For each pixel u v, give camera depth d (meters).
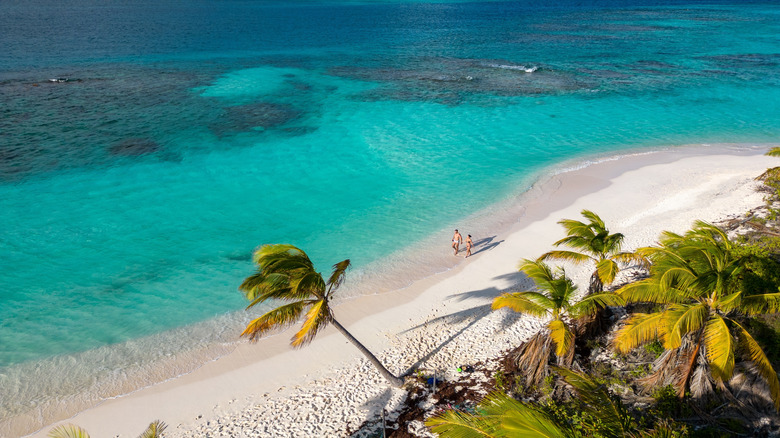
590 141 44.69
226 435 16.20
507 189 35.00
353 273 25.42
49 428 16.81
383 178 37.19
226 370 19.27
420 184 36.19
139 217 31.31
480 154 41.88
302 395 17.78
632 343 13.62
